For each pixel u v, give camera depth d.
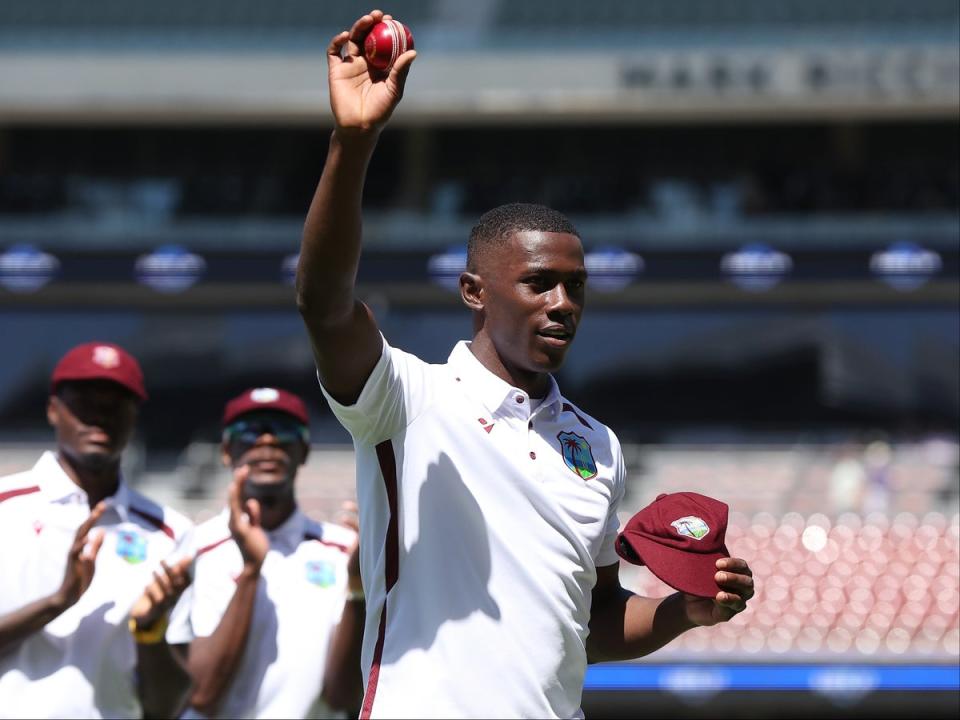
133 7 76.56
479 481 8.55
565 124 74.00
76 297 72.38
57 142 76.50
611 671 38.22
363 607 13.77
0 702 12.50
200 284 62.19
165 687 12.92
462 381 8.87
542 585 8.47
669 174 75.56
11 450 60.34
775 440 71.56
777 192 68.56
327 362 8.17
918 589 45.09
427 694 8.18
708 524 9.48
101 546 13.20
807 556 46.97
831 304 73.31
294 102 70.50
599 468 9.05
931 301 72.44
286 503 15.09
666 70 69.50
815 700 38.25
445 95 69.81
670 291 71.56
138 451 60.75
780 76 69.00
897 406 72.56
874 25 71.81
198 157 76.62
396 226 68.88
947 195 67.94
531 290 8.70
